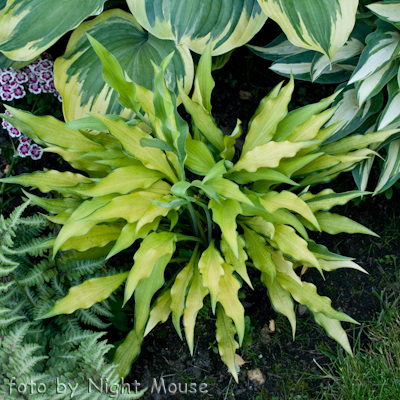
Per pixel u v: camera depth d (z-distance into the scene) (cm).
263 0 144
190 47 161
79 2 158
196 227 168
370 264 198
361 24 173
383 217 207
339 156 157
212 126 154
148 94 144
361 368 170
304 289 156
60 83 168
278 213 145
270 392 173
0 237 135
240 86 227
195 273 156
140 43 177
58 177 152
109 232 156
